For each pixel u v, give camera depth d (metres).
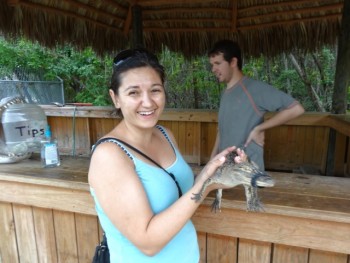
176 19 3.88
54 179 1.34
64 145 4.30
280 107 1.79
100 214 0.95
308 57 7.48
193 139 3.79
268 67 7.56
